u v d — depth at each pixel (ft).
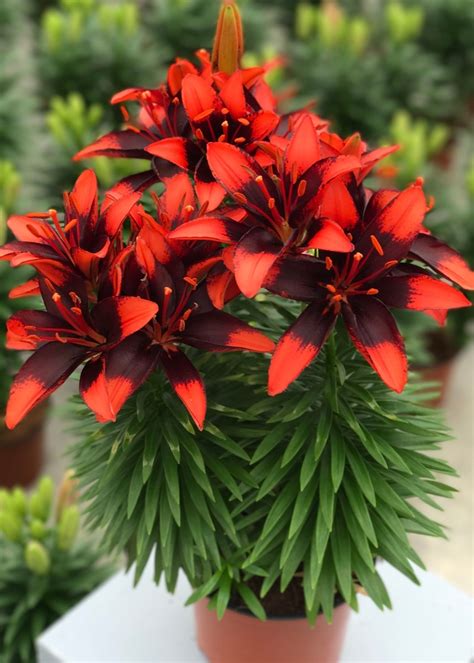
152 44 12.61
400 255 4.04
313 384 4.47
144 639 5.24
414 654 5.17
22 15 15.02
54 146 9.05
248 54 13.39
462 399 10.28
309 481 4.46
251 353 4.60
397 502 4.39
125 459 4.48
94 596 5.42
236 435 4.48
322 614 4.78
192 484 4.48
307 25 12.31
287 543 4.38
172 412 4.42
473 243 9.07
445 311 4.41
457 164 14.07
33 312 4.12
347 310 4.04
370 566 4.36
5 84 10.41
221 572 4.56
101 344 4.11
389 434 4.49
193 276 4.14
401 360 3.98
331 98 11.53
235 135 4.36
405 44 12.48
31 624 6.40
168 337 4.18
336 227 3.93
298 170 4.07
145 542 4.43
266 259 3.92
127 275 4.12
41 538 6.22
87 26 11.26
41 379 4.05
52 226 4.44
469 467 9.25
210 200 4.21
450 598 5.41
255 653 4.93
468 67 13.69
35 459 8.82
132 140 4.58
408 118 12.37
